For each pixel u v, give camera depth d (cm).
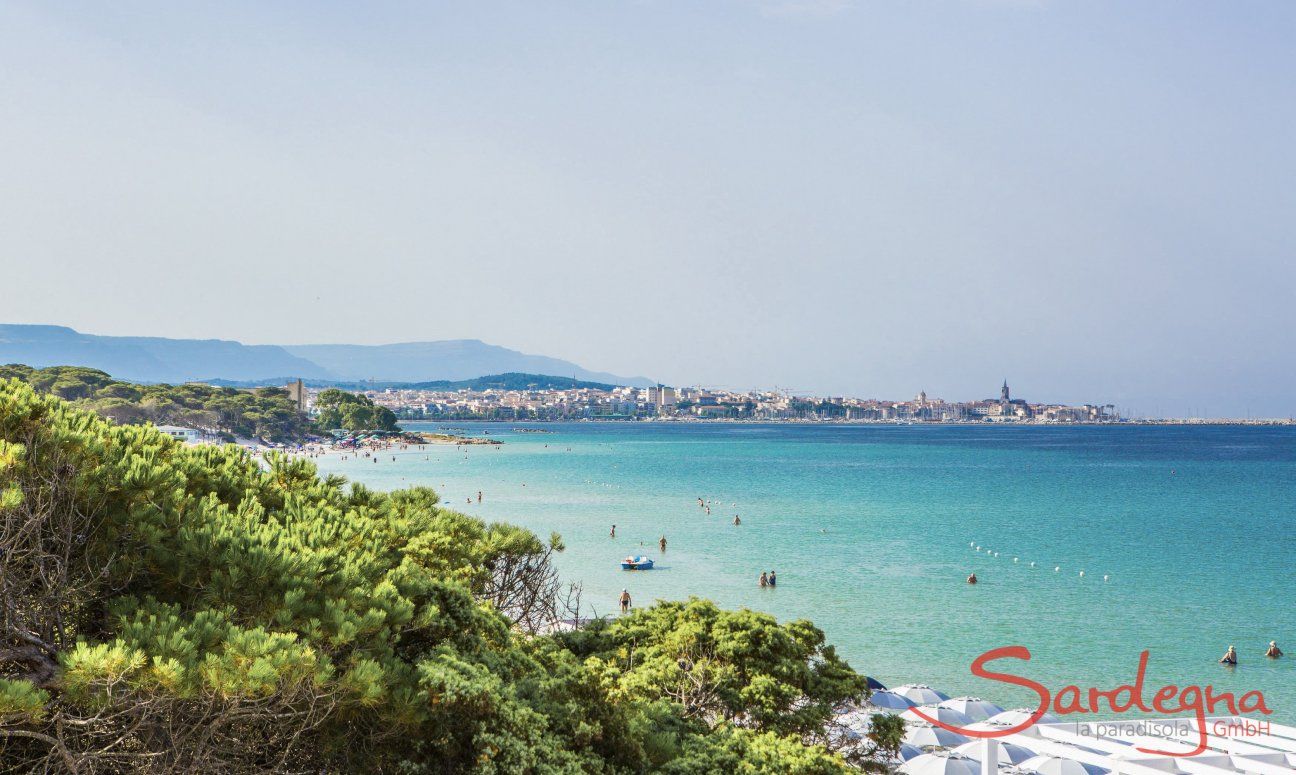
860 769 2406
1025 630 5562
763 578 6862
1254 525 10769
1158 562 8106
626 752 1791
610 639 2533
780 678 2364
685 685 2303
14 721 1174
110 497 1498
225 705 1252
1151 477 18762
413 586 1770
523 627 2820
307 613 1417
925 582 7075
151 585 1478
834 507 12450
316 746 1500
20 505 1323
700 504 12544
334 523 1833
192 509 1603
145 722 1252
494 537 2642
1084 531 10138
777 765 1898
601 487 15162
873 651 5072
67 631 1429
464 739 1538
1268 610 6166
